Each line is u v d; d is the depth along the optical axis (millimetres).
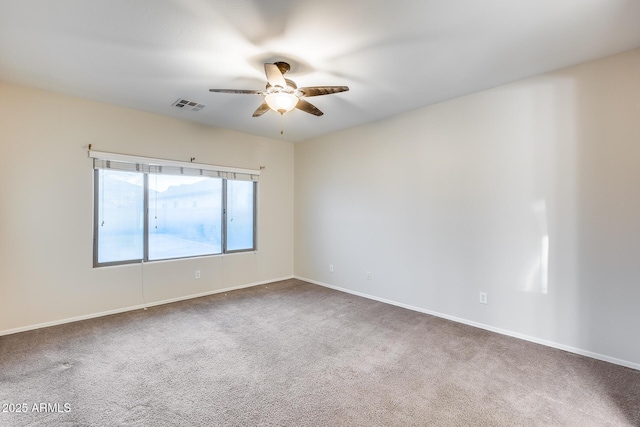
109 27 2072
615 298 2451
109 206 3639
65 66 2631
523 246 2918
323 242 4977
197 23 2027
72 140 3316
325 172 4934
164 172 3986
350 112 3840
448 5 1839
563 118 2682
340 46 2311
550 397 2027
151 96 3303
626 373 2307
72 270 3340
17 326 3031
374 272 4227
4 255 2969
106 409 1884
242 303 4020
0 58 2494
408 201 3824
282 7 1858
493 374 2303
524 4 1830
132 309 3746
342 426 1760
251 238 5031
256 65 2611
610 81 2455
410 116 3783
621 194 2418
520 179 2926
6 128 2963
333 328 3184
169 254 4137
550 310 2766
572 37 2189
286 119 4121
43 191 3160
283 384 2172
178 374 2289
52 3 1818
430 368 2391
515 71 2734
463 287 3340
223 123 4305
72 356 2545
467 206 3297
